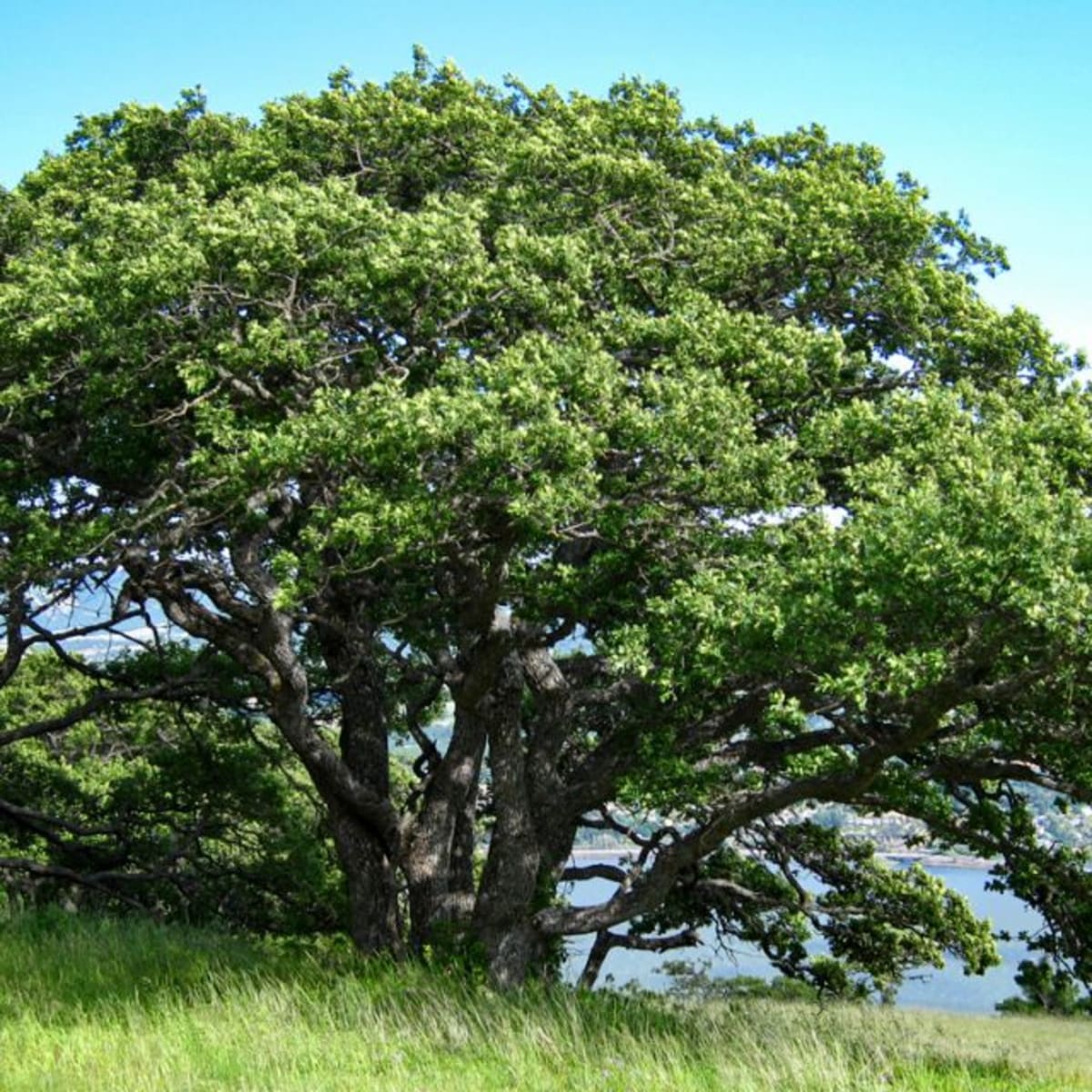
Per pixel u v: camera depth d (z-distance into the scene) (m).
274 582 17.59
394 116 19.39
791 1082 9.57
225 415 14.90
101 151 21.11
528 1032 10.80
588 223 18.14
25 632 23.66
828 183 18.56
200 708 24.64
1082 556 11.41
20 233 19.36
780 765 16.69
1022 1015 25.61
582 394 14.37
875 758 13.85
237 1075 9.67
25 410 17.08
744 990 23.12
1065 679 12.02
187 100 20.97
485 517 14.81
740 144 21.39
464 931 17.19
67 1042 10.49
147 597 18.92
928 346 18.03
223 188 18.94
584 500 13.73
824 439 15.17
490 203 18.16
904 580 11.81
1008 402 16.67
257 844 27.30
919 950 23.44
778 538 14.31
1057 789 14.57
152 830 26.89
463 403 13.42
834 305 18.11
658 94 19.89
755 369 15.57
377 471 14.38
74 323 15.33
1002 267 19.91
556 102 20.62
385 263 15.13
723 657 13.08
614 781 16.77
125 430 17.31
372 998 12.39
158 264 14.70
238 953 15.10
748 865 23.98
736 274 17.50
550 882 18.39
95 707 21.69
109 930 15.52
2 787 26.50
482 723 19.23
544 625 18.25
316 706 23.78
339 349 16.22
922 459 14.06
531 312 16.31
